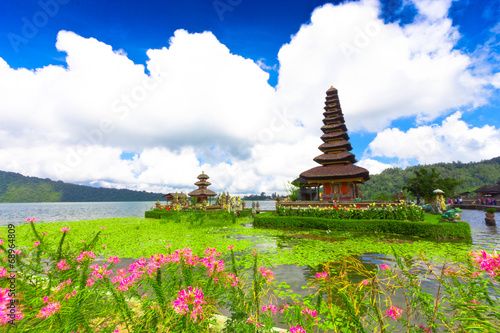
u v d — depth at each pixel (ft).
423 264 20.99
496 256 6.16
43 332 6.74
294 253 26.84
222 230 48.26
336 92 100.17
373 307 8.83
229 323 8.54
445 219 43.27
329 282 9.91
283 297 14.38
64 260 9.90
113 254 26.55
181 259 8.35
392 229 41.70
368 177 87.20
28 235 26.71
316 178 81.20
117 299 7.64
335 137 93.25
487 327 5.85
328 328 10.39
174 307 6.57
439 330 8.66
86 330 7.00
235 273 9.53
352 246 30.66
